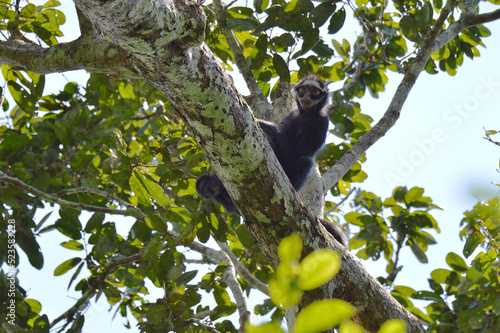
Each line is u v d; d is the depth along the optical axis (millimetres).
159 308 11211
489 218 10039
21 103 12133
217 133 7203
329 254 2732
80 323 11891
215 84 6891
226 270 11672
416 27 13211
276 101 12523
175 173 11836
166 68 6492
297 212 7902
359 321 8672
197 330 11664
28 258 12297
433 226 14352
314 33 11625
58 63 8492
